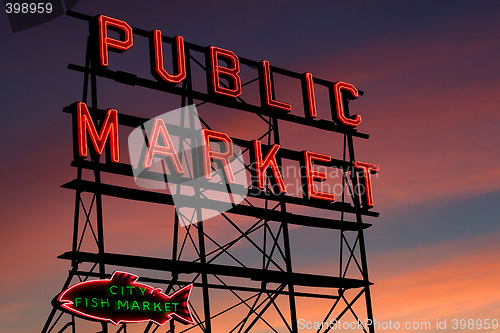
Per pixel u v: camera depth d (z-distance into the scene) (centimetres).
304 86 3797
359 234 3712
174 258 3189
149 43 3428
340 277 3572
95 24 3288
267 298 3388
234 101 3569
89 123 3103
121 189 3105
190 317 3103
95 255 2980
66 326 2955
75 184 3020
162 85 3375
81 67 3206
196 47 3556
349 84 3931
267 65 3709
